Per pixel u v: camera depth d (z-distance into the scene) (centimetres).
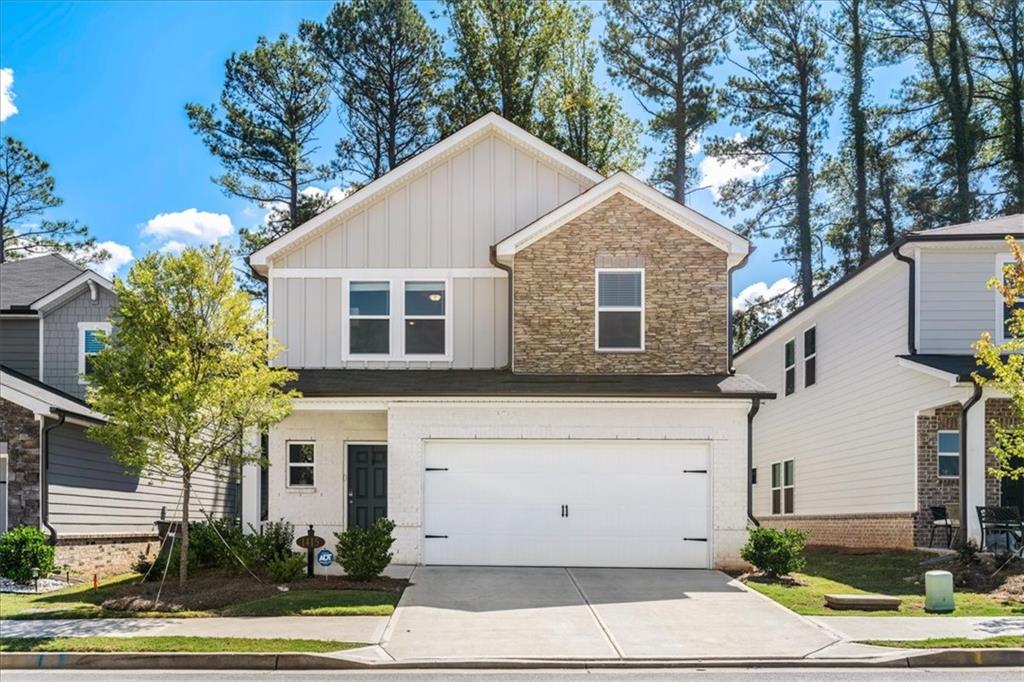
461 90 3716
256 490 1892
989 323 2009
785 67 3984
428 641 1188
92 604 1457
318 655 1111
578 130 3775
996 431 1612
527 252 1942
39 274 2583
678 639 1201
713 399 1752
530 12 3725
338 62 3725
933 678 1030
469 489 1772
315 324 2030
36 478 1853
